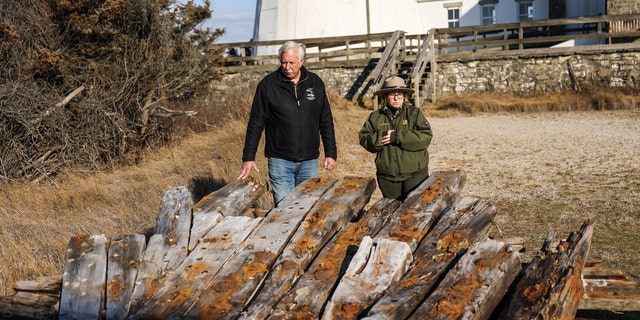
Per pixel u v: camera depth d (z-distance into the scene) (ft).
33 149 37.76
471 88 77.77
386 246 12.39
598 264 14.07
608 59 73.61
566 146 45.21
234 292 11.98
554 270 11.60
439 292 11.12
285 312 11.33
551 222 27.63
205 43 54.80
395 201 15.30
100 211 28.81
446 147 47.16
